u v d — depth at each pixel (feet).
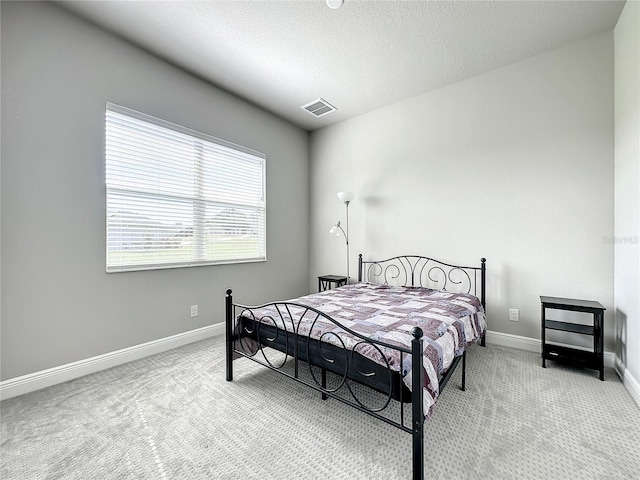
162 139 8.80
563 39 7.80
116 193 7.83
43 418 5.44
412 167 10.94
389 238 11.57
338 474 4.14
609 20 7.13
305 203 14.15
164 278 8.84
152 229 8.60
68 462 4.37
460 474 4.09
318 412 5.67
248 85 10.14
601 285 7.61
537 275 8.51
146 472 4.19
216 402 6.01
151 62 8.46
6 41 6.09
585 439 4.79
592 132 7.74
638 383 5.91
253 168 11.72
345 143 12.96
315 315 6.46
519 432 4.98
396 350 4.45
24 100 6.31
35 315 6.48
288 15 6.92
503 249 9.05
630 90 6.41
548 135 8.33
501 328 9.09
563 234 8.13
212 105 10.10
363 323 5.88
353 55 8.43
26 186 6.36
